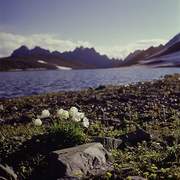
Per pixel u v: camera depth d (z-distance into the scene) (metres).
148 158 12.18
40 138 14.23
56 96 35.03
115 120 19.42
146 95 28.03
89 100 27.89
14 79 103.69
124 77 86.00
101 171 11.20
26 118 21.64
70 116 15.70
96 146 12.24
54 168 11.09
